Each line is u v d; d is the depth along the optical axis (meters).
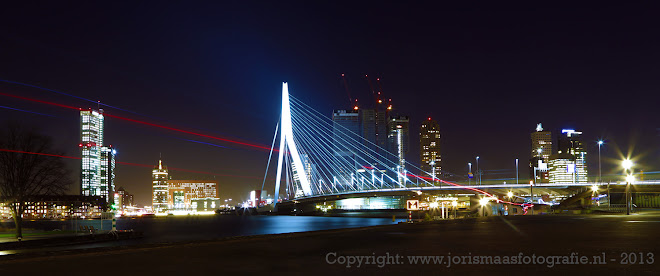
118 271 20.78
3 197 70.12
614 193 154.50
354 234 42.59
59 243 72.94
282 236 39.72
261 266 21.64
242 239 36.56
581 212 107.81
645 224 49.78
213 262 23.17
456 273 18.78
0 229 94.25
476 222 65.19
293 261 23.19
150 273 20.08
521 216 90.00
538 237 34.50
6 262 24.50
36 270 21.48
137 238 99.31
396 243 31.83
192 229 186.00
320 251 27.47
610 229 41.94
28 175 69.44
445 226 55.12
